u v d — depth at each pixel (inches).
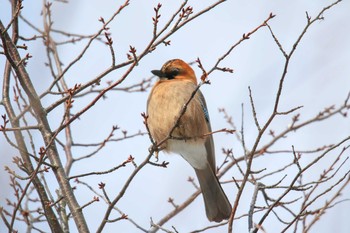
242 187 364.8
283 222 429.7
